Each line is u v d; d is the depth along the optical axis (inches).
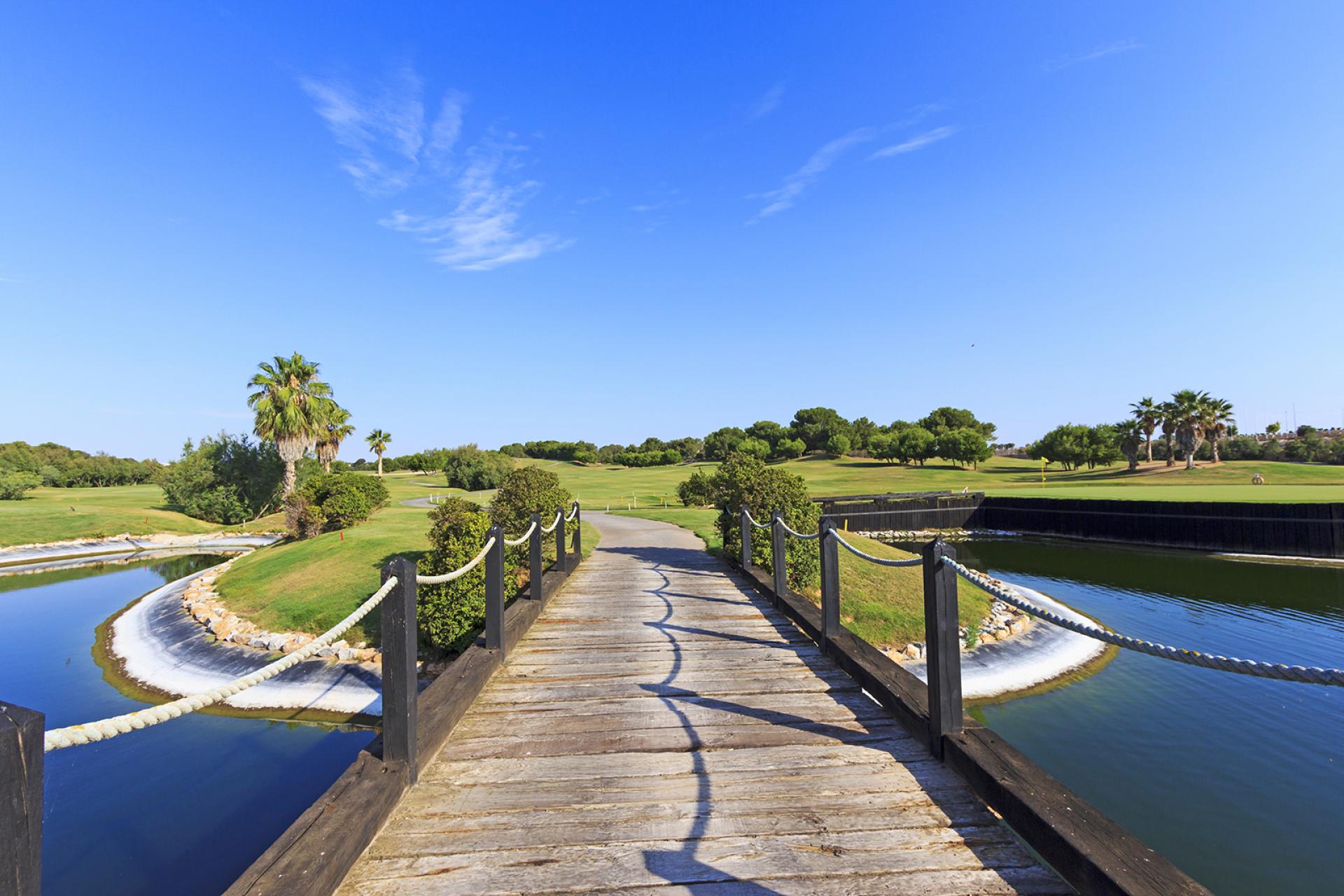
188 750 331.6
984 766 124.3
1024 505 1339.8
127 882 232.7
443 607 366.0
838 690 191.8
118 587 846.5
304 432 1362.0
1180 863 251.1
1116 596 727.7
